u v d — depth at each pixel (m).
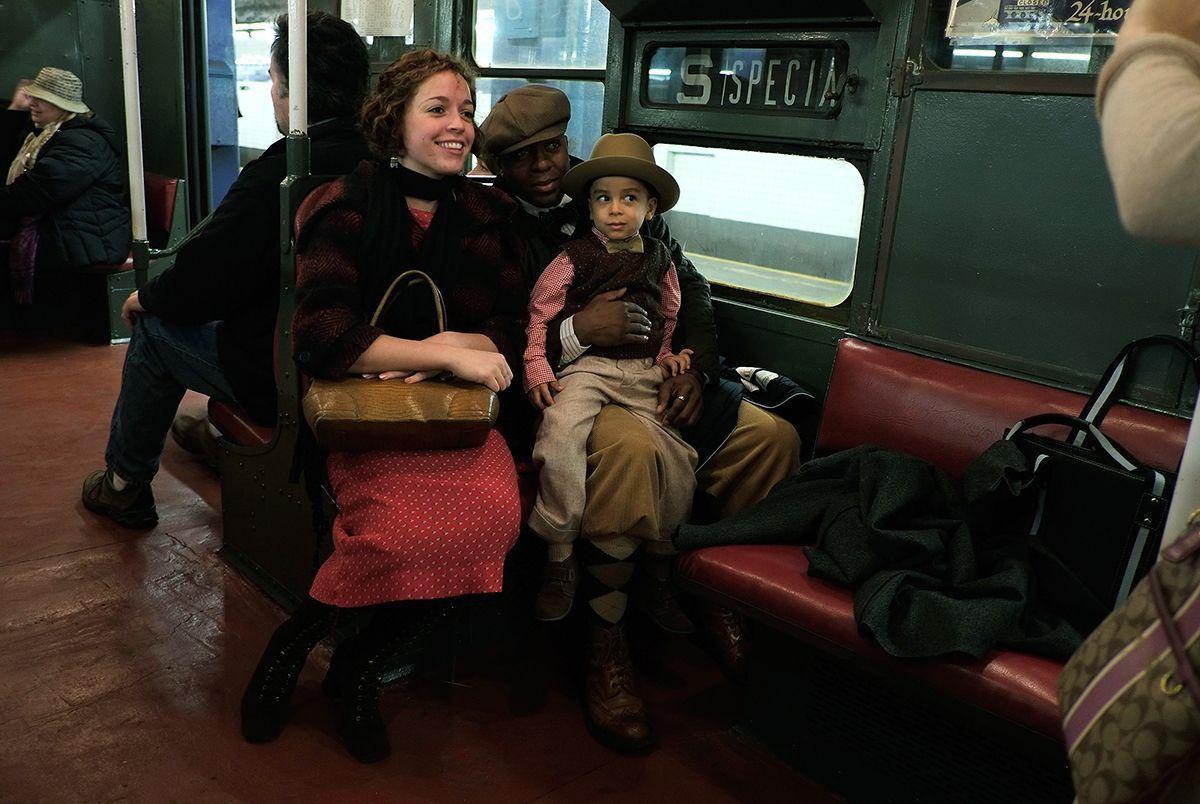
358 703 2.17
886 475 2.13
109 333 5.29
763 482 2.62
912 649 1.81
